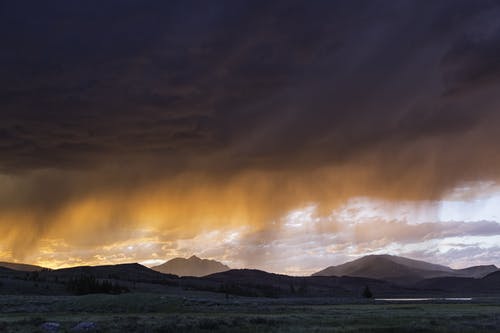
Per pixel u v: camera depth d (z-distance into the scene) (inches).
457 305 5807.1
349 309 4436.5
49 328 2084.2
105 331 2007.9
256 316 3090.6
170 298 4320.9
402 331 2114.9
